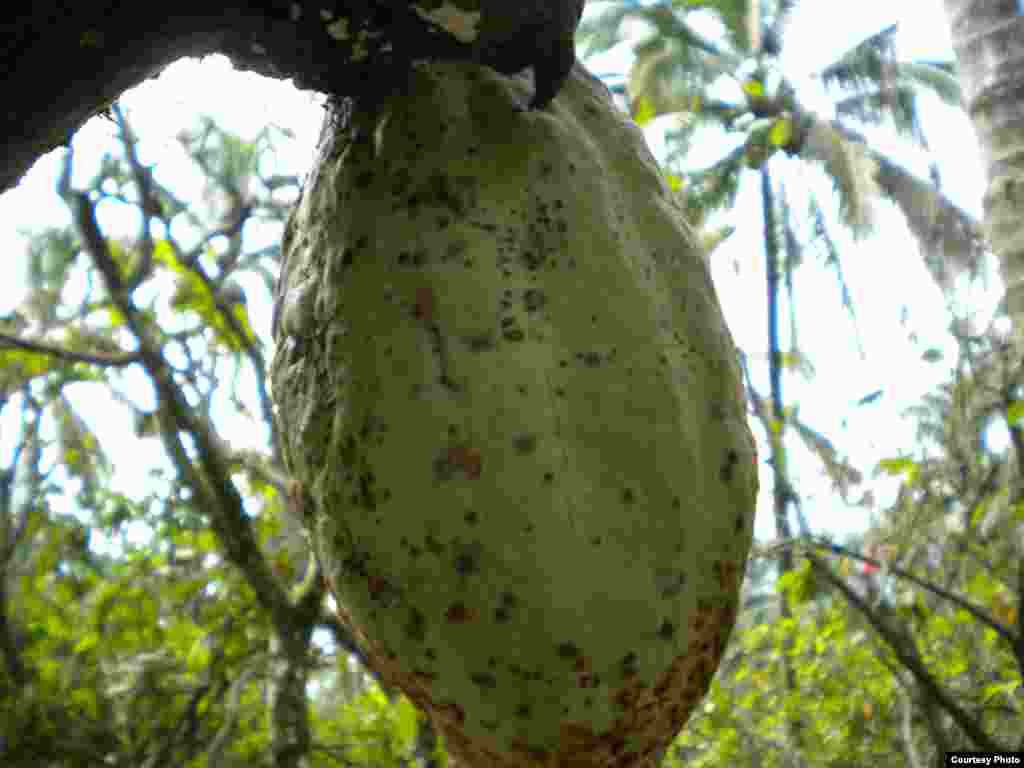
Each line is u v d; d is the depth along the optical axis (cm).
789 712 566
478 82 136
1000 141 372
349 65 127
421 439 121
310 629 383
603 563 120
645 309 129
